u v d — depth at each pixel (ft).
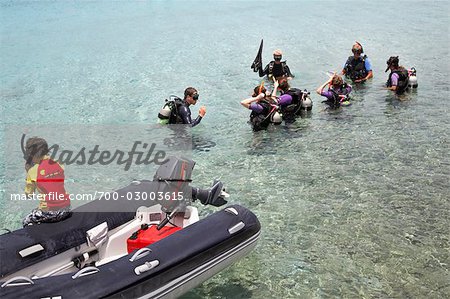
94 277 12.31
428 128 27.68
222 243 14.60
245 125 29.19
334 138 26.73
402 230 18.16
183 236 14.38
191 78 39.88
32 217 14.66
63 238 14.17
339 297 14.79
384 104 32.12
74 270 14.28
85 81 39.60
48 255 13.70
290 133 27.71
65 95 35.73
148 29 64.08
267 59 46.44
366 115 30.17
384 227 18.38
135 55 48.75
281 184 21.88
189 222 16.08
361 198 20.49
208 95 35.24
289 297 14.85
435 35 55.01
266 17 73.05
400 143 25.79
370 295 14.83
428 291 14.90
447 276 15.56
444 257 16.52
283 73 38.19
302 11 78.59
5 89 37.76
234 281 15.66
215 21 70.03
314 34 57.98
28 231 14.24
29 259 13.30
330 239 17.74
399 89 34.35
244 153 25.21
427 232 17.99
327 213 19.44
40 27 66.90
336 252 16.98
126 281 12.38
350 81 37.96
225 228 15.06
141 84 38.34
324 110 31.40
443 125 28.07
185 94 25.84
